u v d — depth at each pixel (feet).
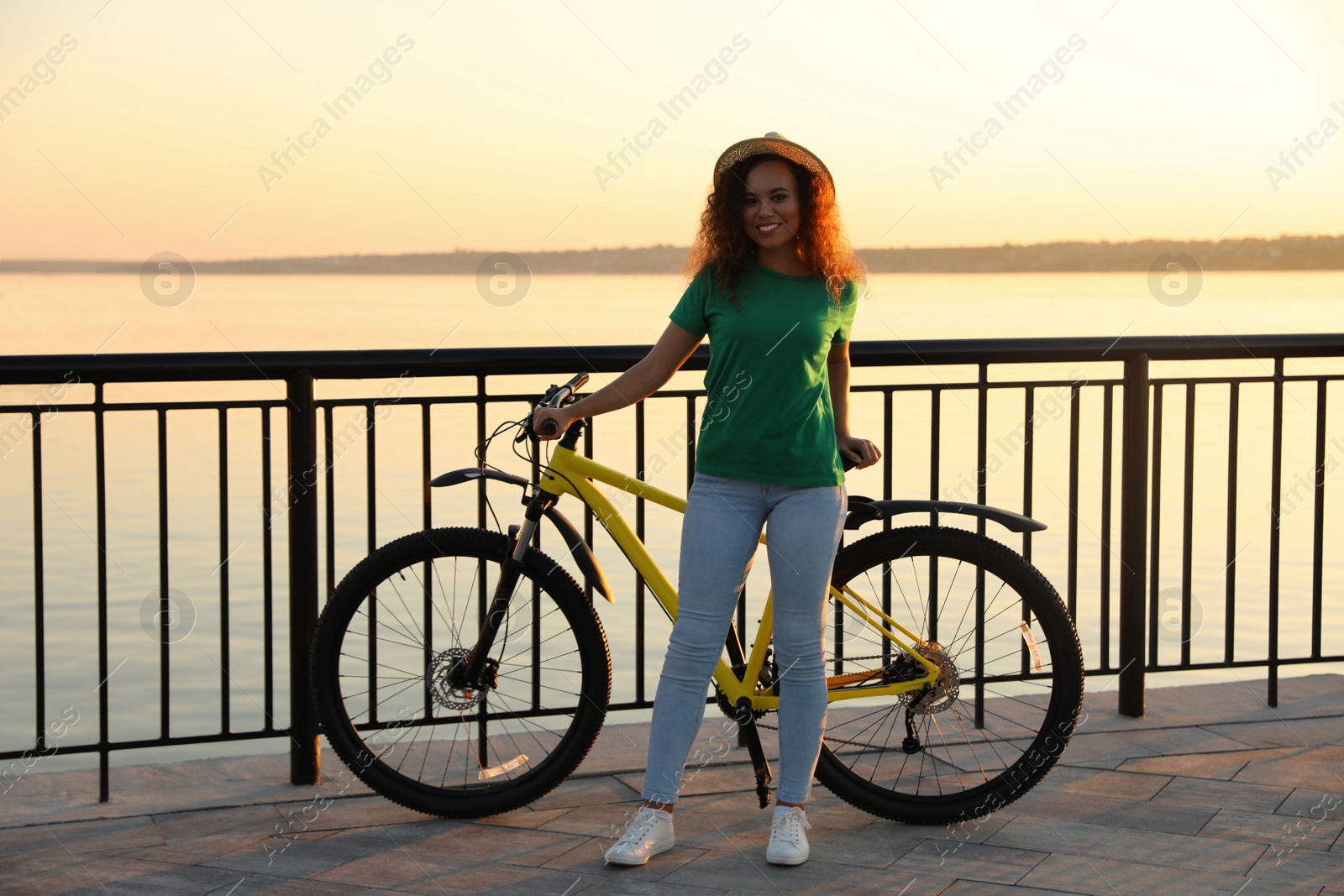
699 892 8.23
